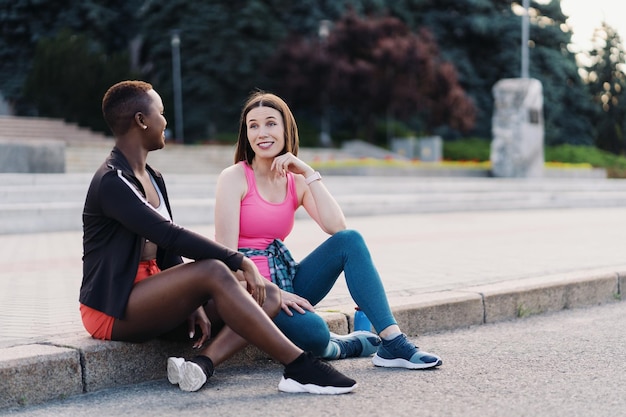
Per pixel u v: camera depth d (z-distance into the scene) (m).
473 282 5.51
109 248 3.24
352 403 3.01
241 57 37.88
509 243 8.73
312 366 3.16
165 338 3.49
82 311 3.38
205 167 24.36
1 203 12.04
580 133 46.41
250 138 3.73
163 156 24.12
